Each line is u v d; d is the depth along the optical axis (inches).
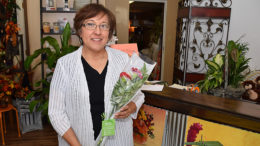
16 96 121.3
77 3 148.9
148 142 65.1
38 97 127.6
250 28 139.9
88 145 47.2
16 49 150.0
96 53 46.9
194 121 54.3
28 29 155.7
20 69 152.1
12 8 145.9
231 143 49.0
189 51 135.3
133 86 48.1
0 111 109.2
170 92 61.9
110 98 47.0
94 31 43.6
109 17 45.1
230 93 78.6
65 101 46.6
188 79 138.8
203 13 129.6
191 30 132.1
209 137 52.2
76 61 46.2
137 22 265.3
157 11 248.7
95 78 46.4
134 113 53.4
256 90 77.4
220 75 80.1
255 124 44.5
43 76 147.3
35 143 113.8
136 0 216.4
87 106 45.4
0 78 114.9
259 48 143.4
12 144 112.2
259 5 136.1
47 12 148.0
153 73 238.7
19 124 126.3
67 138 45.8
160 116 60.9
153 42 247.3
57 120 45.1
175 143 58.7
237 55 82.4
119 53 51.8
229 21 132.2
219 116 49.4
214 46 135.1
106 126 45.8
